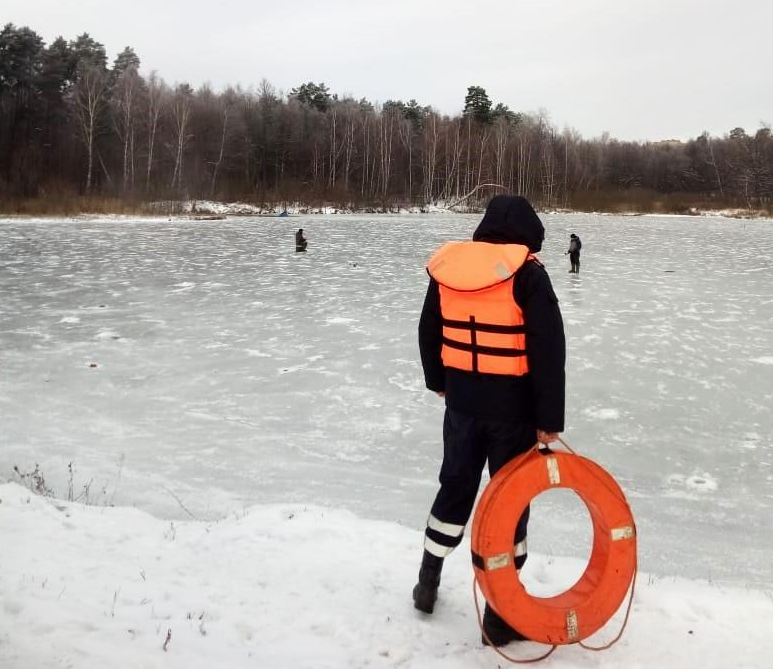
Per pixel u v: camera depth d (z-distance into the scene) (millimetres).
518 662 2379
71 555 3406
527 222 2533
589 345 10617
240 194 62688
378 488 5734
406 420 7430
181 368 9367
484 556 2301
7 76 61594
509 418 2459
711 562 4500
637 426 7172
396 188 73688
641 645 2547
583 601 2396
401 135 77188
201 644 2480
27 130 59812
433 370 2711
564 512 5273
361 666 2361
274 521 4184
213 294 15383
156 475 5945
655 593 3039
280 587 3057
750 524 5117
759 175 89312
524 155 80062
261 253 24516
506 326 2412
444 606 2844
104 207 46406
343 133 74812
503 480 2320
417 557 3535
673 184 101500
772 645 2611
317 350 10367
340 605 2848
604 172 99812
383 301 14609
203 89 75500
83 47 74000
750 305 14391
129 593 2916
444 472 2641
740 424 7238
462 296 2459
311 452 6539
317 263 21578
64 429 7062
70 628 2486
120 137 58344
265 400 8062
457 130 77375
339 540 3807
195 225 40562
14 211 42938
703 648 2551
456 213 66062
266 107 73750
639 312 13469
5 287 16016
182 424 7258
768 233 40719
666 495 5625
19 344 10594
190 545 3742
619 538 2395
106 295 15102
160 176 60312
